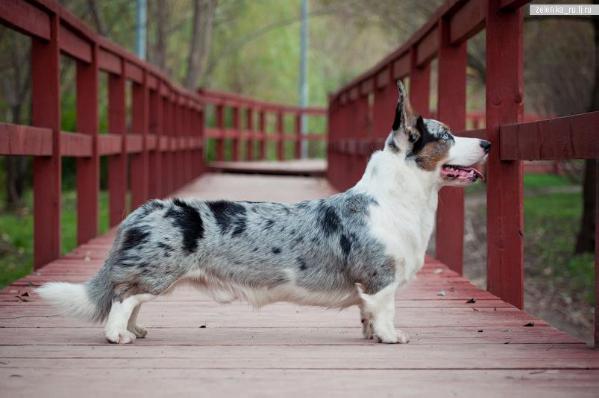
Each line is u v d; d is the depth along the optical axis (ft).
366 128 43.04
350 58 121.29
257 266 14.16
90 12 61.05
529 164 67.62
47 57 21.90
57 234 22.59
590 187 39.17
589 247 39.70
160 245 13.75
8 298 17.66
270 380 11.54
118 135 30.76
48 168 22.26
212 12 72.69
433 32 24.54
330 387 11.22
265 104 79.97
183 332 14.96
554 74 47.80
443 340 14.25
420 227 14.61
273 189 48.47
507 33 18.29
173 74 84.17
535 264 39.73
